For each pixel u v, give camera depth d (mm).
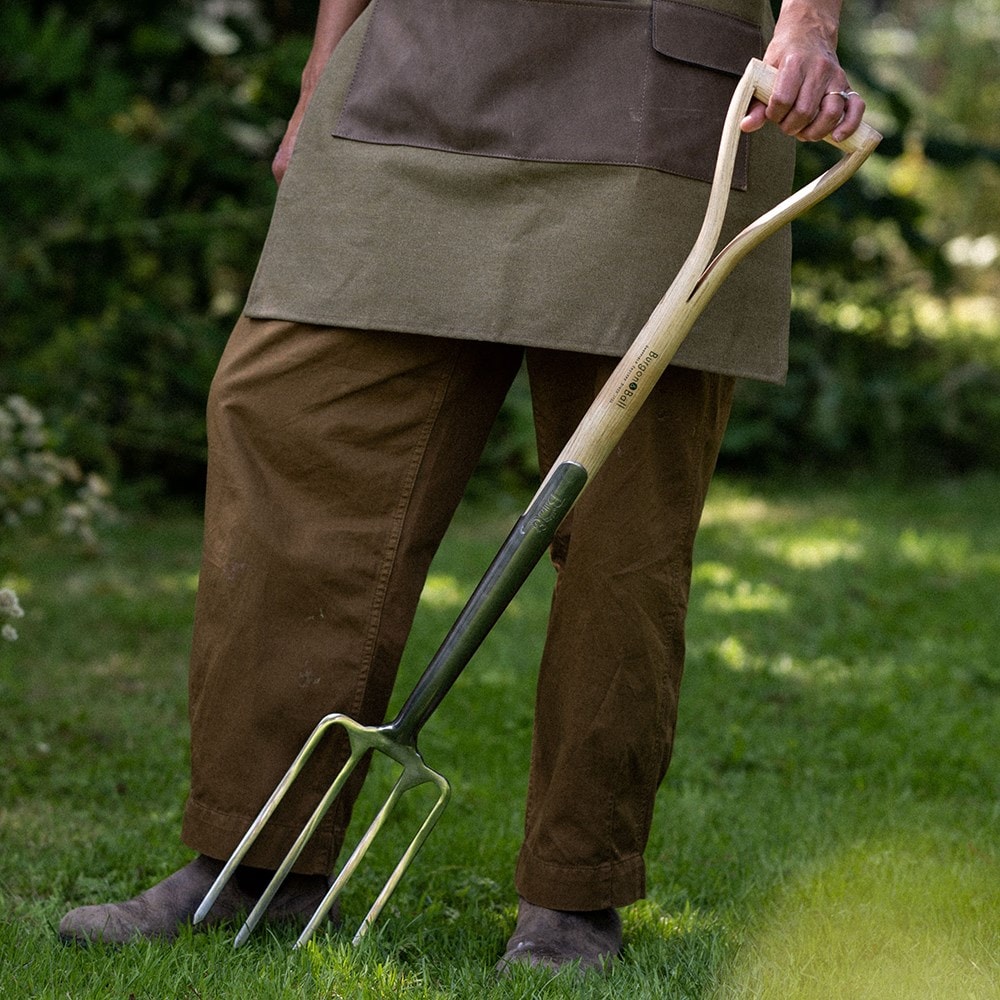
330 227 2865
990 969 2967
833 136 2666
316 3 10445
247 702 2947
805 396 12406
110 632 6410
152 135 9992
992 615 7195
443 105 2820
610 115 2789
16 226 9250
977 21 18672
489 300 2787
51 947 2967
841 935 3150
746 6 2900
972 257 16609
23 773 4453
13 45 8938
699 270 2715
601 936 3064
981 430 12867
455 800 4285
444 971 2955
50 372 9453
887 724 5320
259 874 3109
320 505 2951
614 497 2908
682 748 4996
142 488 9703
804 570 8242
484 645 6270
